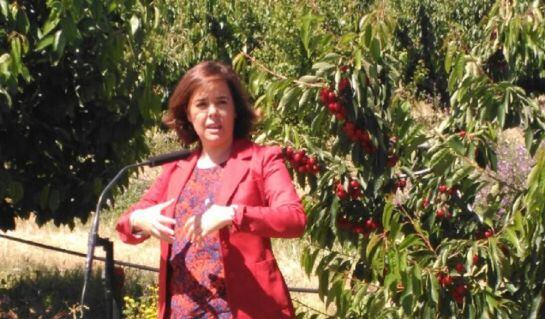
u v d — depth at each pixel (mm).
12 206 7914
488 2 19750
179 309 4059
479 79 4863
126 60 7164
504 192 4949
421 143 4992
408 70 15648
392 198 5121
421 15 19516
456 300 4879
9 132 7465
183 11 13719
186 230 3891
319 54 5367
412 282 4738
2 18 6703
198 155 4281
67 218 8023
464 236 5129
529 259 4758
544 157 4426
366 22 5008
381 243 5016
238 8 13938
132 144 7945
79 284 9414
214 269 4020
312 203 5215
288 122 5391
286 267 10414
